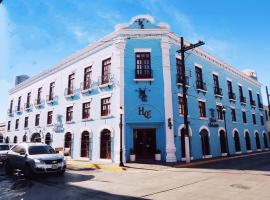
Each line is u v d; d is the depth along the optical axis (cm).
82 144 2089
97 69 2061
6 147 1703
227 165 1509
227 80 2689
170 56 1894
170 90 1777
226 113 2528
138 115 1717
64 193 768
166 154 1644
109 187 855
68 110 2355
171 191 764
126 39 1861
